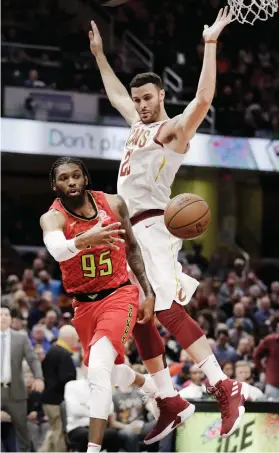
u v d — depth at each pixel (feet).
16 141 51.62
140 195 16.72
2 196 69.05
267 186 70.95
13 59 59.93
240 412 16.33
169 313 16.58
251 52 69.31
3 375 27.81
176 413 17.26
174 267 16.76
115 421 28.07
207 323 42.29
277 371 31.94
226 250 67.36
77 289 16.01
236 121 57.21
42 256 56.03
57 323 39.99
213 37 16.05
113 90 18.88
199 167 65.41
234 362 36.52
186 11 70.79
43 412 31.60
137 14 70.03
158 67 65.10
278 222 71.77
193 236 15.99
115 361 15.90
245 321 44.16
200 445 24.18
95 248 15.69
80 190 15.49
